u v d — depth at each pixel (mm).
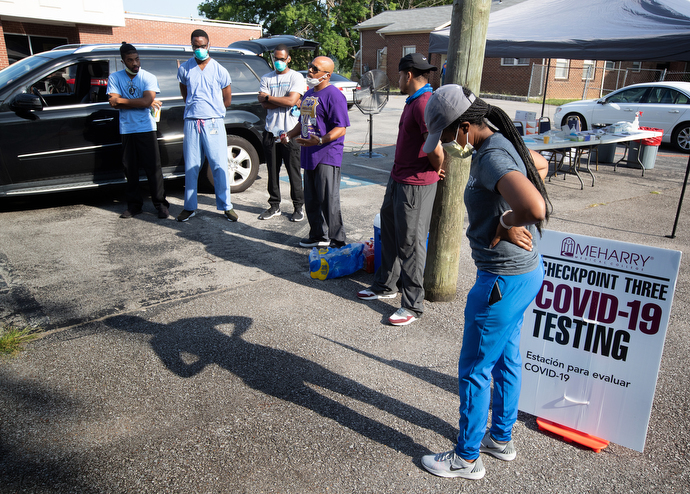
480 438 2236
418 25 29250
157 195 5902
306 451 2438
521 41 7484
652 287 2336
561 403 2631
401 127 3451
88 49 6066
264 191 7461
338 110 4574
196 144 5633
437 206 3844
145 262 4711
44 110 5633
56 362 3135
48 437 2500
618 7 7738
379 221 4227
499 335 2080
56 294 4027
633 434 2439
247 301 4012
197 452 2416
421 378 3068
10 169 5562
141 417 2656
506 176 1769
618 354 2451
